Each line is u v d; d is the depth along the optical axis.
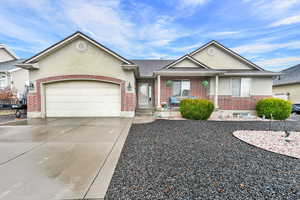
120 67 9.75
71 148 4.23
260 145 4.63
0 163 3.26
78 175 2.82
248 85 11.88
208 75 11.48
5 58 20.19
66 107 9.88
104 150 4.10
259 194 2.32
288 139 5.03
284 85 17.97
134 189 2.42
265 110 10.38
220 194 2.32
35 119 9.03
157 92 11.86
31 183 2.53
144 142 4.92
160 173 2.94
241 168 3.17
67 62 9.56
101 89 9.95
